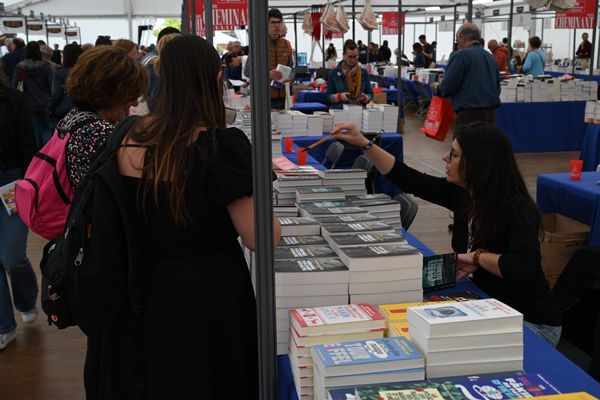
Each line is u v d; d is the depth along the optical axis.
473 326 1.35
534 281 2.12
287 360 1.60
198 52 1.55
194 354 1.55
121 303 1.54
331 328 1.42
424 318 1.36
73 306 1.55
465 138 2.14
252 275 2.14
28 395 3.05
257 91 1.29
